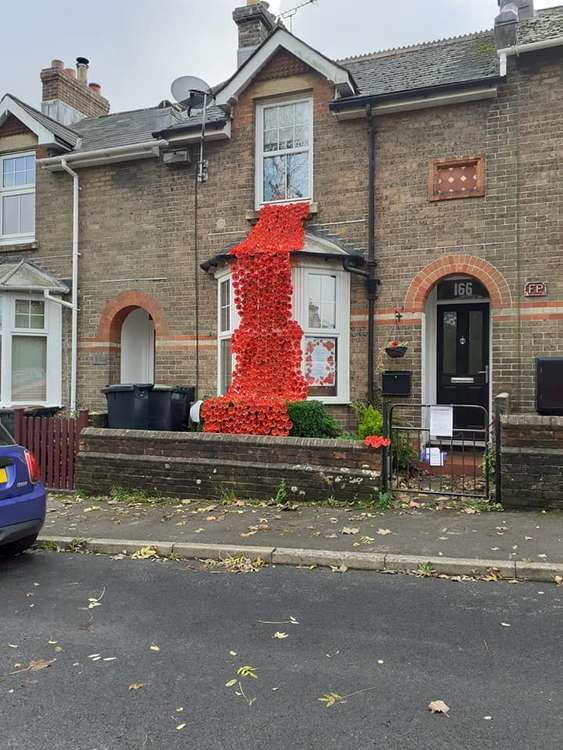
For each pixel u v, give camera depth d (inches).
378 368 366.6
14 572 206.8
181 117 491.2
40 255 460.8
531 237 338.3
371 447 268.4
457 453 358.6
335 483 271.3
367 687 126.2
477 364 390.6
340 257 360.8
